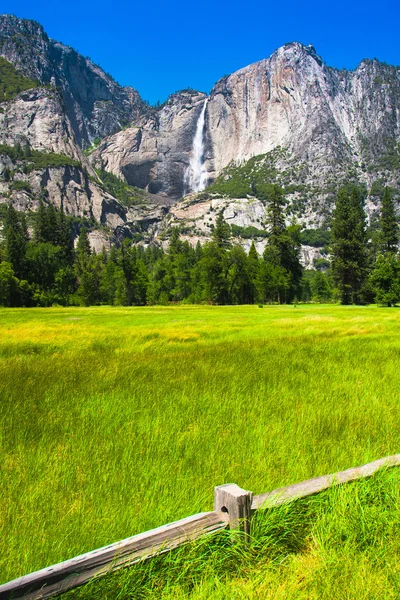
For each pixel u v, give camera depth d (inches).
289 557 123.7
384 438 226.1
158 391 333.7
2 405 295.7
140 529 134.6
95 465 187.5
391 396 323.6
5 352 607.2
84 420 257.9
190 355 538.0
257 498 129.9
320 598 107.3
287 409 286.0
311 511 137.2
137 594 104.7
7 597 88.3
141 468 180.9
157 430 235.1
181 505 148.3
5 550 125.2
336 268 3656.5
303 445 212.1
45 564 119.2
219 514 121.5
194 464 187.6
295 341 694.5
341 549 124.7
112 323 1295.5
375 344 638.5
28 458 195.8
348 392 339.0
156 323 1258.0
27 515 142.3
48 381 381.1
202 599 104.5
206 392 329.7
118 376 401.4
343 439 223.5
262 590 107.3
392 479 153.1
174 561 110.5
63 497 157.4
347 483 146.8
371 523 134.4
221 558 116.1
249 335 818.2
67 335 849.5
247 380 379.2
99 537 129.6
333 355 538.3
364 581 112.3
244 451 202.5
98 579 100.3
